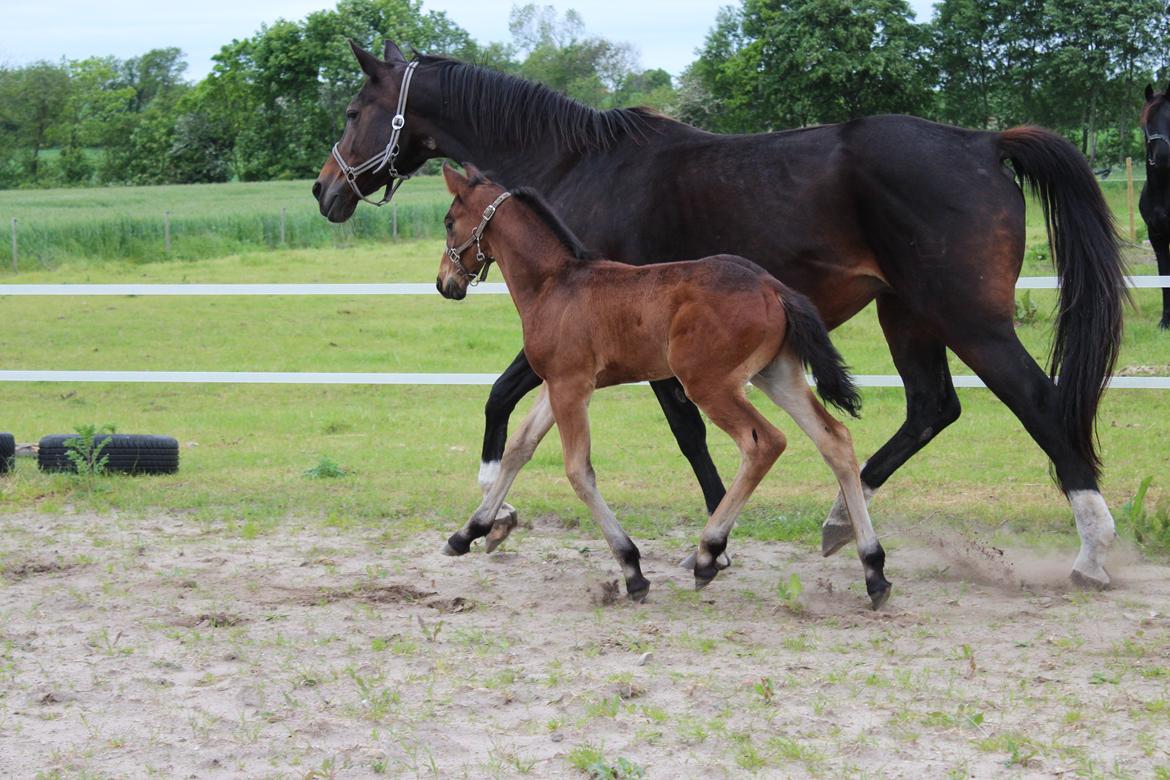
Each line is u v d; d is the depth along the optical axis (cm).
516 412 1065
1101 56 4778
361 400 1150
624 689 394
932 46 5156
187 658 444
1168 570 548
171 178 8112
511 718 378
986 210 520
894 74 4612
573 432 516
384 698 392
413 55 698
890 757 340
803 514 686
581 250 522
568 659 438
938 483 759
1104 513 514
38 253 2656
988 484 753
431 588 544
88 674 424
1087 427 520
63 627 482
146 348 1373
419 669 429
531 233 529
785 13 4800
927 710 377
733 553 613
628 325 495
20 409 1109
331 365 1245
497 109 653
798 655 439
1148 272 1433
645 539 646
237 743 359
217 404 1136
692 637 462
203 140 8100
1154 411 963
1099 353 518
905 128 539
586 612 506
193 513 708
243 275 2050
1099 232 526
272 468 838
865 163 538
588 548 626
